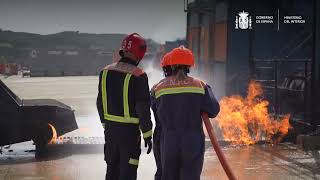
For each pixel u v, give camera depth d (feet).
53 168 44.34
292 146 55.52
